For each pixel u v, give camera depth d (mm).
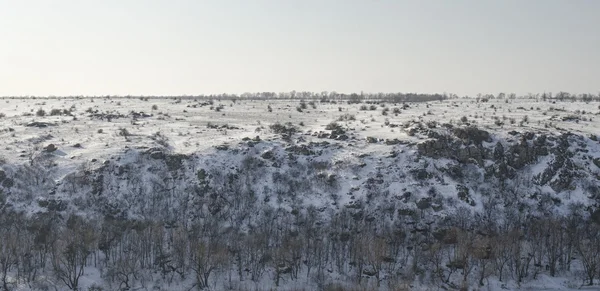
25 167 82125
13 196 77500
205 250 67500
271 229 75438
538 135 90625
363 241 71500
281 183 85250
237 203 81250
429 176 84250
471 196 81625
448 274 69062
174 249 70000
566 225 76188
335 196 82438
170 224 76750
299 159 90062
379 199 80938
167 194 81625
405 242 75500
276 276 67875
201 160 87812
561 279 68750
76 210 77188
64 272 63688
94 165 84000
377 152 90125
